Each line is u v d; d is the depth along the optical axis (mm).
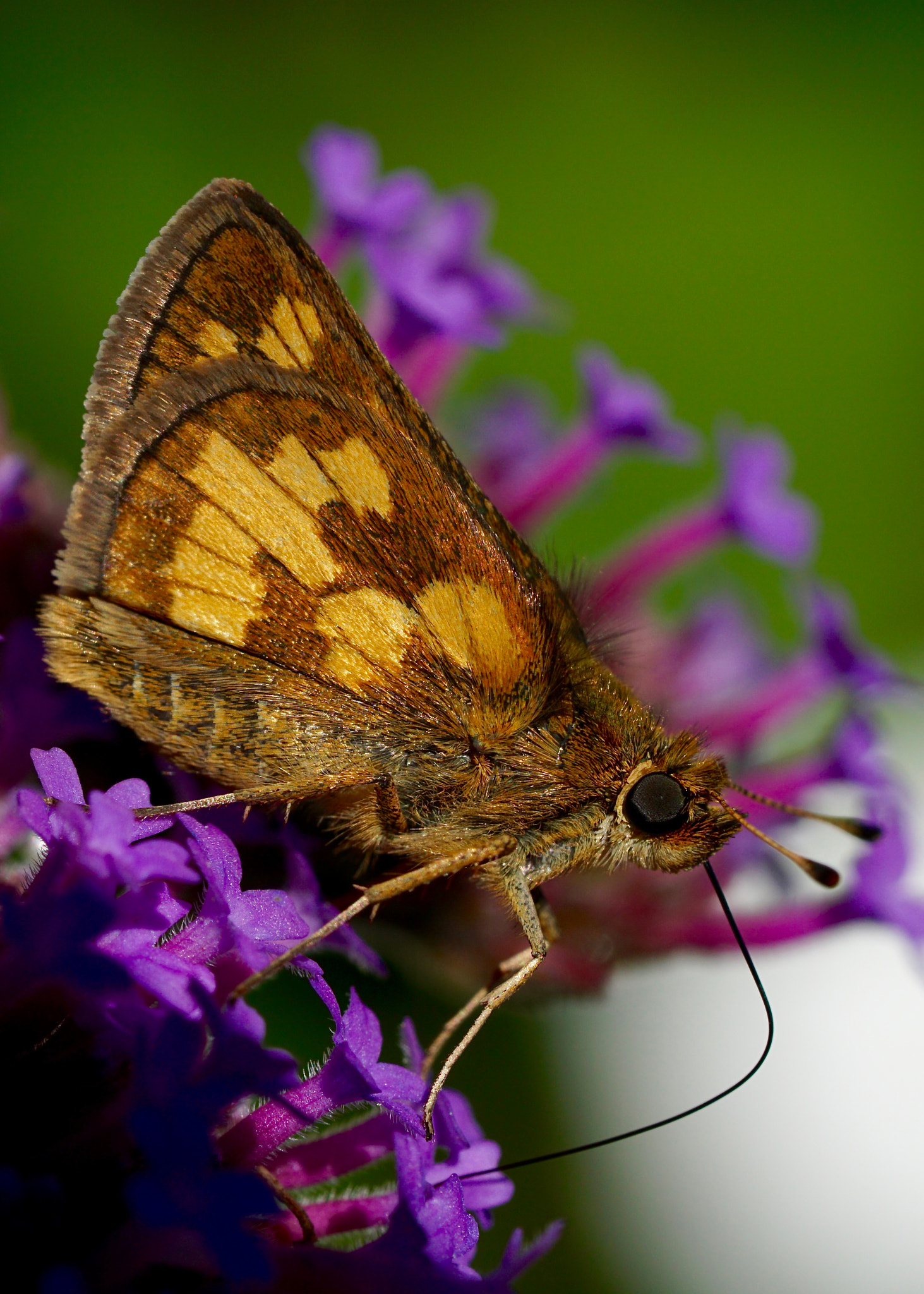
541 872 120
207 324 117
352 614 119
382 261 129
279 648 118
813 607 134
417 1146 114
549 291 194
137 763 122
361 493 118
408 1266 113
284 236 118
